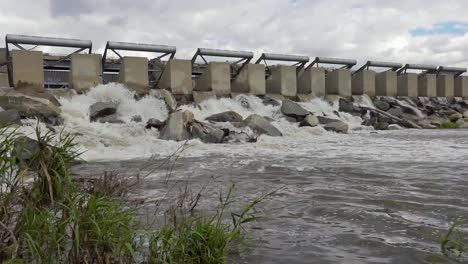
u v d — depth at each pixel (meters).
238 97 30.52
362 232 5.56
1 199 3.94
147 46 29.31
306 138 21.56
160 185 8.92
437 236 5.33
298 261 4.56
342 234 5.48
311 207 6.91
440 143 18.30
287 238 5.34
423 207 6.80
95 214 4.03
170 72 28.72
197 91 30.67
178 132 18.98
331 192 8.09
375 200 7.35
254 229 5.74
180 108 26.89
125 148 16.45
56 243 3.81
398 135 23.61
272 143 18.55
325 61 37.34
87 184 5.63
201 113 26.89
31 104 20.39
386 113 33.75
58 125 19.67
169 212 5.93
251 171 10.94
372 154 14.39
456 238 5.23
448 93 44.62
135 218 5.04
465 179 9.21
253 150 16.08
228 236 4.72
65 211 4.09
